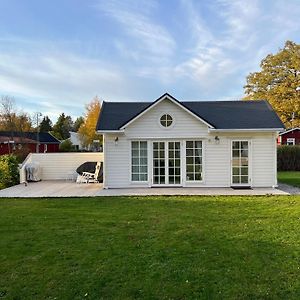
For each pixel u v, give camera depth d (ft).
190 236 23.97
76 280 16.67
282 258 19.27
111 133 52.03
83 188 53.47
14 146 141.28
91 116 149.89
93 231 25.62
